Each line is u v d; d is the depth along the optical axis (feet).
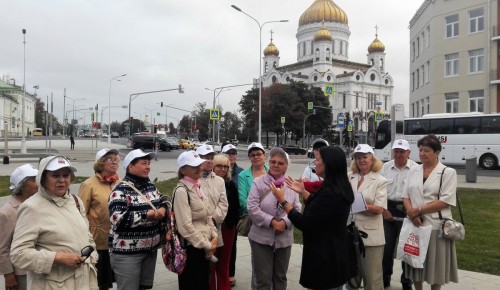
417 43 141.49
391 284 20.01
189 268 14.32
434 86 122.52
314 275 12.42
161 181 59.62
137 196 13.62
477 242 27.61
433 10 122.31
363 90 297.33
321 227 12.34
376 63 326.85
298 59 328.29
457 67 117.70
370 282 15.75
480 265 22.86
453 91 117.80
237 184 19.03
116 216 13.16
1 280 19.21
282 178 15.81
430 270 16.06
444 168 16.31
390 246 19.49
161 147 163.94
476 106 113.70
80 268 10.94
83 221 11.32
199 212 14.46
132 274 13.50
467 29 114.42
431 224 16.05
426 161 16.47
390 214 18.98
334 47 318.24
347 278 12.68
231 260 19.60
